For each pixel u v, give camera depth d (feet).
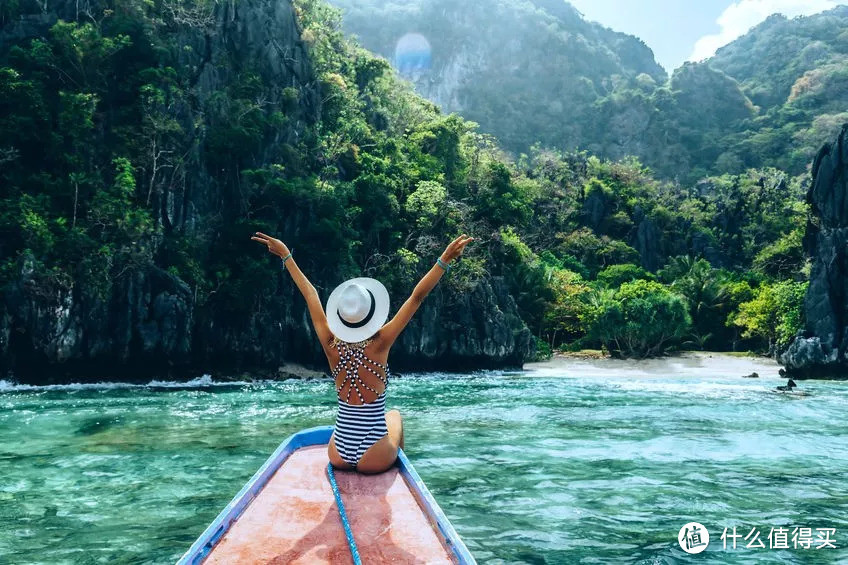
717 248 312.91
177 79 127.44
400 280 138.72
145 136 114.01
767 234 311.68
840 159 133.90
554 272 216.13
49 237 95.35
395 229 153.38
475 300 147.74
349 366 16.08
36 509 24.57
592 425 51.11
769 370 162.81
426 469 32.76
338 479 15.97
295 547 11.76
